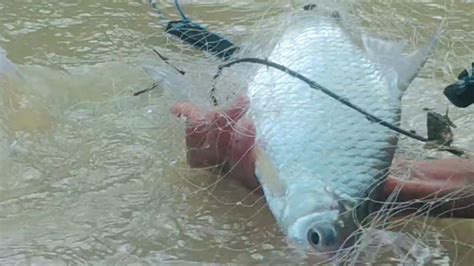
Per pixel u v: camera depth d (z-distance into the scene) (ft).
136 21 3.80
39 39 3.65
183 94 3.03
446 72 3.29
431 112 2.68
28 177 2.89
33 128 3.07
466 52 3.48
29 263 2.56
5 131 3.05
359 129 2.57
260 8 3.79
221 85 2.89
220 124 2.79
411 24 3.64
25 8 3.92
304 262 2.55
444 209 2.65
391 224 2.66
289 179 2.52
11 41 3.63
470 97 2.67
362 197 2.49
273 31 3.00
